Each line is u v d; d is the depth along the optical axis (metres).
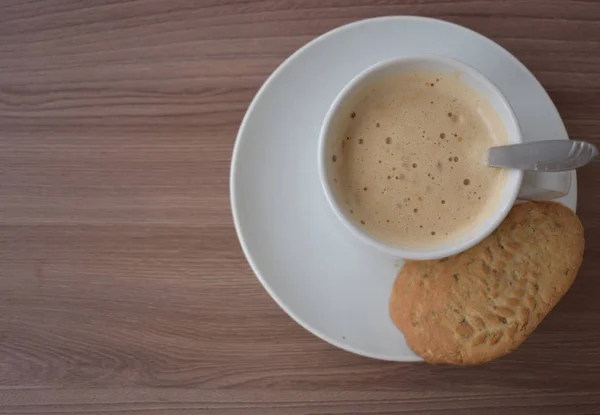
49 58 0.32
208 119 0.32
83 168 0.32
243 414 0.31
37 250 0.32
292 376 0.31
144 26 0.32
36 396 0.32
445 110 0.28
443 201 0.28
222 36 0.32
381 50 0.28
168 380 0.32
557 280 0.28
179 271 0.32
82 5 0.32
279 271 0.28
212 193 0.32
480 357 0.28
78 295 0.32
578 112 0.31
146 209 0.32
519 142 0.27
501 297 0.28
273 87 0.28
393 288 0.28
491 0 0.31
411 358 0.28
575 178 0.29
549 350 0.31
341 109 0.27
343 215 0.27
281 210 0.29
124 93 0.32
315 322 0.28
